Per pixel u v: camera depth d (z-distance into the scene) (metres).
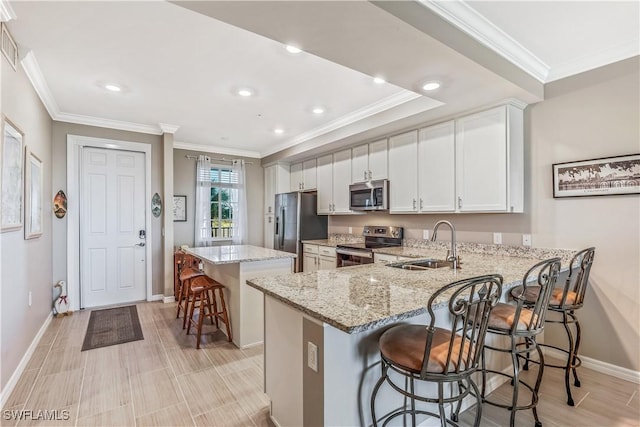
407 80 2.39
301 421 1.61
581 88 2.62
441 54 2.01
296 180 5.77
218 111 3.86
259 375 2.48
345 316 1.29
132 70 2.78
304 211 5.25
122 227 4.50
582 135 2.62
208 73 2.84
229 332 3.15
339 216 5.30
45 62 2.62
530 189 2.92
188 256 4.11
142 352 2.88
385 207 3.93
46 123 3.54
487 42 2.18
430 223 3.83
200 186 5.54
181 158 5.50
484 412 2.04
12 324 2.30
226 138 5.19
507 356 2.39
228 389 2.28
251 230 6.25
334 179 4.85
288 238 5.45
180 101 3.52
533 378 2.46
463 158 3.12
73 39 2.29
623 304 2.45
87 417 1.97
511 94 2.67
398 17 1.65
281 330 1.79
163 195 4.65
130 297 4.56
